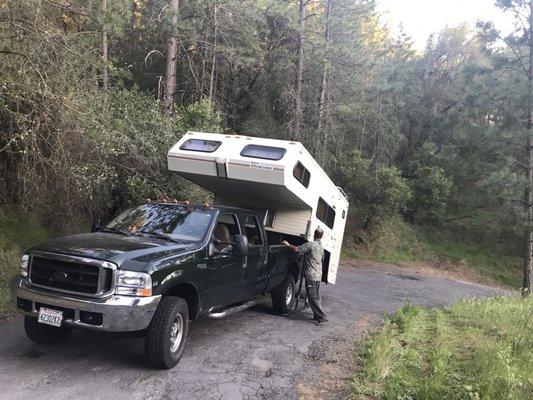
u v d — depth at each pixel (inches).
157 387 200.2
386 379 219.8
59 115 336.8
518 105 768.9
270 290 353.7
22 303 214.4
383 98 1208.8
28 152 339.9
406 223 1189.1
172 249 230.4
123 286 201.9
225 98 873.5
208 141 369.4
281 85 919.0
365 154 1210.6
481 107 843.4
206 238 253.9
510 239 1173.7
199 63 800.9
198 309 245.6
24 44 318.0
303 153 357.7
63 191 401.7
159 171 496.1
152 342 213.3
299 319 365.7
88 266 204.4
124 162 474.0
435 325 352.5
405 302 526.3
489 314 402.0
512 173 762.8
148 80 828.6
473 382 215.8
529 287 802.2
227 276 270.2
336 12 963.3
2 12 314.0
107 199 478.6
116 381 202.8
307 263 359.3
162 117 516.4
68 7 361.4
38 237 430.0
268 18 860.0
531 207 790.5
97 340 254.7
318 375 233.0
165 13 644.7
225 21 727.7
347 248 1018.7
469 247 1162.0
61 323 202.7
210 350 257.0
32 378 199.5
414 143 1397.6
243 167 341.4
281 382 219.8
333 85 948.0
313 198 385.1
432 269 1015.0
